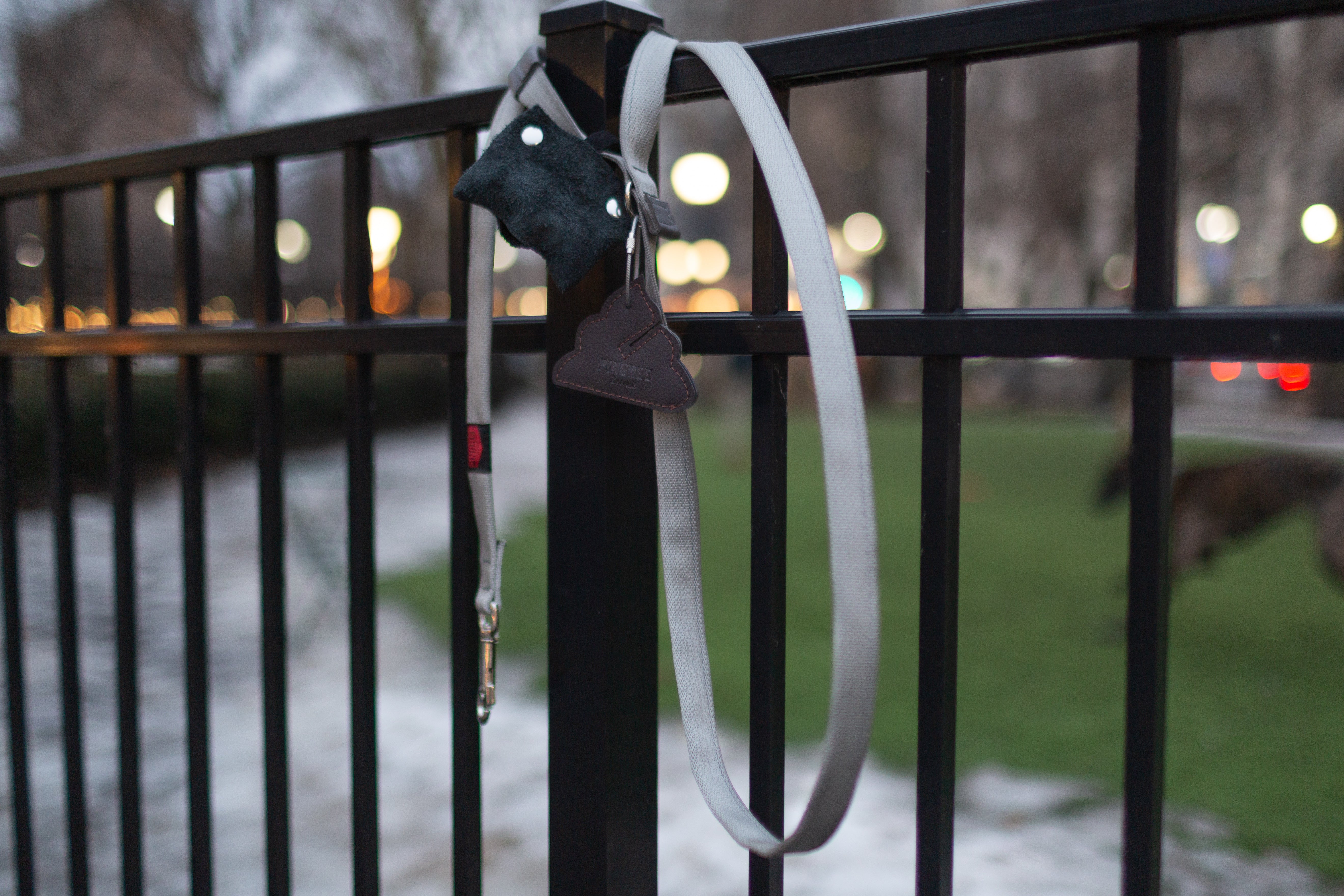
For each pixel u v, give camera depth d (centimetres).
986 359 73
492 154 78
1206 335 65
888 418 1748
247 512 705
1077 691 318
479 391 89
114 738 284
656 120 78
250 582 489
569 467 91
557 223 75
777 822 87
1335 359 61
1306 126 755
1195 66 766
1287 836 221
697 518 81
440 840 225
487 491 89
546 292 93
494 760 269
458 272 103
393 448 1319
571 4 89
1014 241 1631
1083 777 256
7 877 205
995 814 237
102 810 239
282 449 122
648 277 78
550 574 94
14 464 156
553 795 95
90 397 625
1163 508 68
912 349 76
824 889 207
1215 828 225
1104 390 2012
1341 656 351
